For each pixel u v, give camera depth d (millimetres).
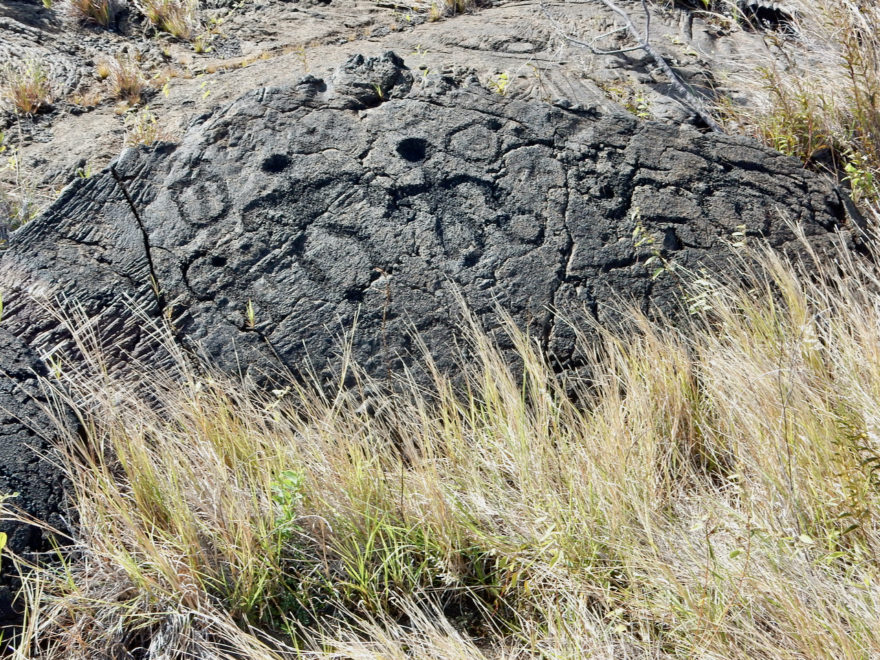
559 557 2596
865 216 4211
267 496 2775
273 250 3516
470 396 3170
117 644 2559
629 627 2523
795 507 2621
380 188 3680
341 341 3365
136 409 3090
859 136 4688
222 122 3783
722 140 4148
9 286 3332
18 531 2750
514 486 2990
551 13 6355
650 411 3055
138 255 3465
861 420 2840
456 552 2748
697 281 3434
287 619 2643
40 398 3061
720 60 5816
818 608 2273
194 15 6270
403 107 3932
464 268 3557
